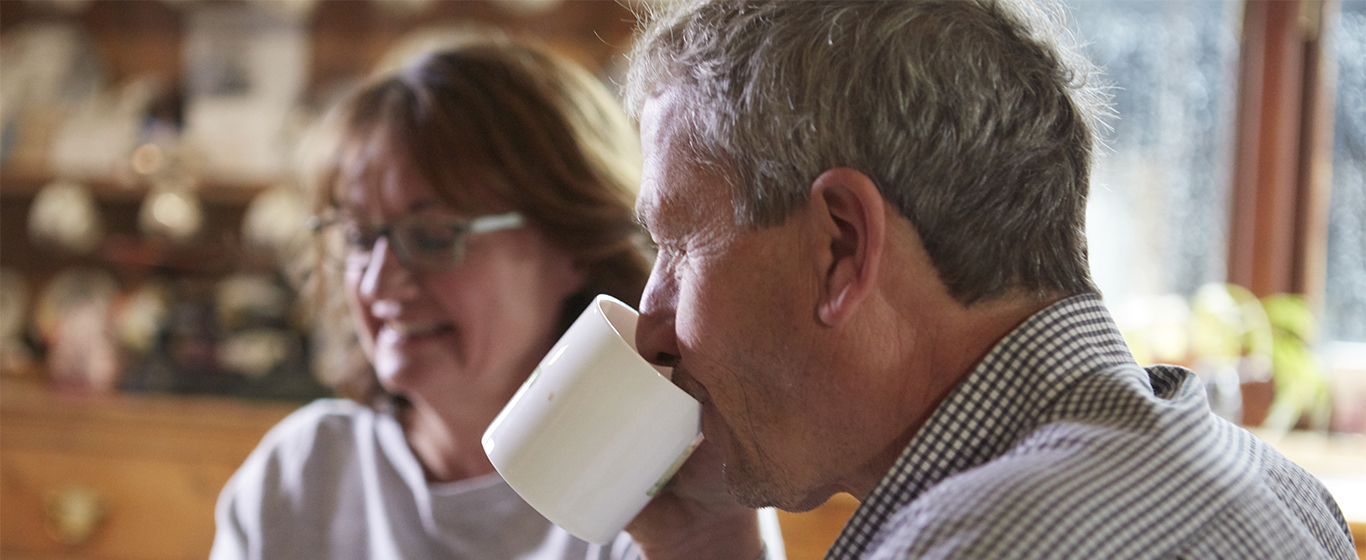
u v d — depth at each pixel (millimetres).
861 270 548
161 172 2332
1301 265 2143
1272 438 2057
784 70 555
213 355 2172
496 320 1035
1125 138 2217
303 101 2379
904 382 571
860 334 563
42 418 1984
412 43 2354
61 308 2436
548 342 1098
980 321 567
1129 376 551
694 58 589
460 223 1015
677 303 636
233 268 2389
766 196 562
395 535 1057
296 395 2113
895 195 551
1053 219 579
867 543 566
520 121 1028
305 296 1262
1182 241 2193
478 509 1026
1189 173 2188
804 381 582
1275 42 2119
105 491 1971
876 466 597
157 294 2332
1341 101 2117
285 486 1134
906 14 560
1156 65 2199
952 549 461
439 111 1018
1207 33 2174
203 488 1951
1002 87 563
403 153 1025
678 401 659
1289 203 2141
